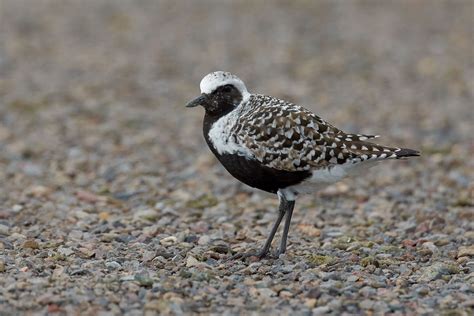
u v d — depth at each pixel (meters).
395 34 36.97
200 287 10.61
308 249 12.93
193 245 12.98
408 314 9.82
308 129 11.45
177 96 27.70
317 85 28.94
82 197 16.30
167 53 34.06
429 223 14.45
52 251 12.23
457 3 43.19
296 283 10.92
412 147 21.20
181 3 44.31
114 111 25.33
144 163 19.80
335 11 42.28
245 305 10.05
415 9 42.22
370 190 17.55
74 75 30.16
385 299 10.30
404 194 17.16
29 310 9.69
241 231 14.16
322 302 10.15
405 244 13.30
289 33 37.56
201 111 25.80
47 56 33.00
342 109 25.53
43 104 25.80
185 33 37.75
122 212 15.52
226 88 11.77
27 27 37.91
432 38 36.00
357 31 37.72
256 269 11.60
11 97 26.44
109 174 18.66
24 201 15.91
